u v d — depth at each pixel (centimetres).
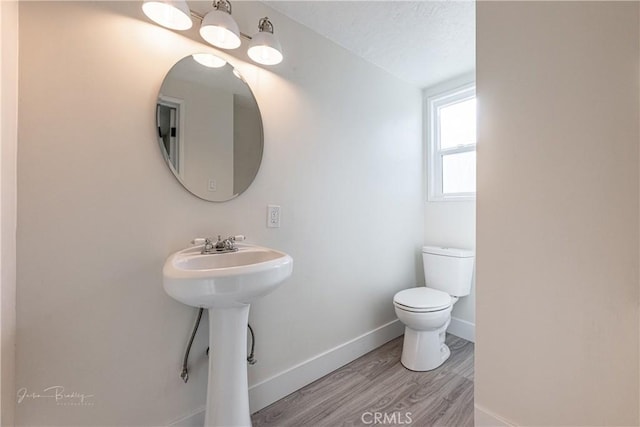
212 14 117
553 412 100
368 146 209
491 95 115
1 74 82
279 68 157
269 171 153
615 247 88
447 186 253
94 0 104
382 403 151
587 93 92
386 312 224
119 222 109
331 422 137
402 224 239
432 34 177
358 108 201
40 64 94
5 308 85
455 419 138
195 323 126
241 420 116
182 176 124
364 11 156
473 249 227
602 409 91
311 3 150
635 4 84
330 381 171
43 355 95
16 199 90
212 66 133
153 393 117
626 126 85
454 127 249
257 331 150
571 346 96
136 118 113
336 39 182
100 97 105
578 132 94
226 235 137
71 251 100
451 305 186
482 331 119
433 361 183
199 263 114
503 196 112
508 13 110
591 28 91
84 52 102
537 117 103
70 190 99
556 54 98
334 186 186
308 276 171
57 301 97
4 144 84
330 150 183
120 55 109
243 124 143
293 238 164
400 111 236
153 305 117
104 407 106
